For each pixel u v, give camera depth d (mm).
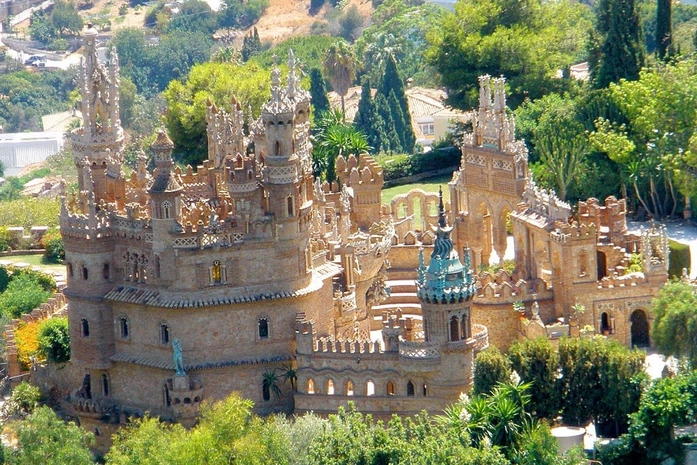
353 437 197625
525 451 198750
